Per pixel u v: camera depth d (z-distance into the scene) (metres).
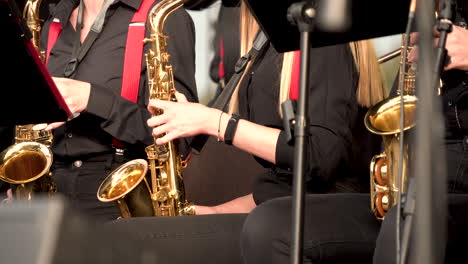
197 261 2.75
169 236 2.76
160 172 3.93
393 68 4.89
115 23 4.06
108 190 3.82
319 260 2.34
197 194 4.96
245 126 3.19
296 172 1.86
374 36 2.25
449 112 2.65
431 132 1.41
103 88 3.88
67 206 0.89
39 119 2.81
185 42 4.12
